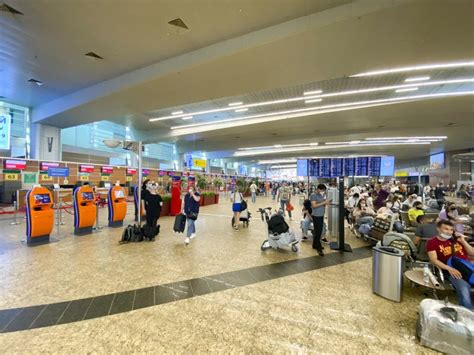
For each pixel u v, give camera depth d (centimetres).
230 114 1446
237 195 766
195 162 2858
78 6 513
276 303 295
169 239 600
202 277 368
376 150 2866
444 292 329
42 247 510
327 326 250
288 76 744
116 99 962
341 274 390
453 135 1805
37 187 540
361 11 477
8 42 657
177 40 638
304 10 517
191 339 225
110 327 240
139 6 513
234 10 521
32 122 1347
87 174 1512
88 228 652
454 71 815
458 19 474
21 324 242
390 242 382
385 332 241
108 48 682
